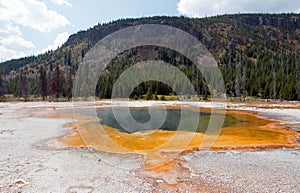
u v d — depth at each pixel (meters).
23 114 31.88
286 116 31.55
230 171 10.62
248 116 31.50
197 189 8.78
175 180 9.58
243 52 125.19
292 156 13.16
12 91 73.88
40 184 9.12
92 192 8.50
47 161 11.84
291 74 70.81
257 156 13.07
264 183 9.36
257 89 67.00
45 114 31.56
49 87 64.31
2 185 9.03
